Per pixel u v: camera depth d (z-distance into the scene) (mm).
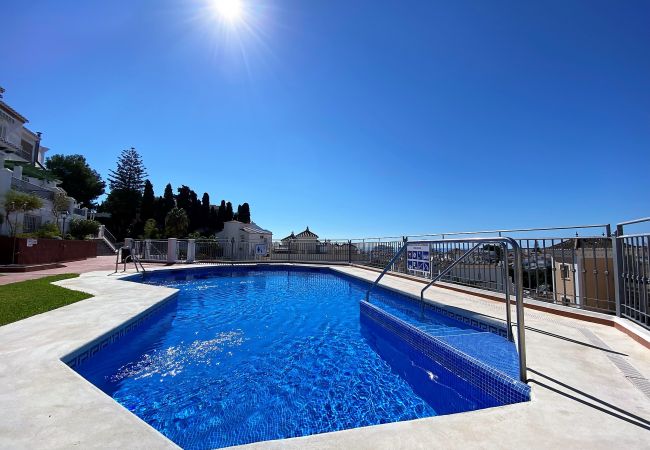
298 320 6715
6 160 19500
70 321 4590
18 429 1910
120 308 5512
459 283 7766
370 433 1896
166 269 13234
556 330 4289
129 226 40031
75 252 18703
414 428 1962
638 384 2617
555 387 2570
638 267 3990
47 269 13312
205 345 5055
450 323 5680
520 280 2820
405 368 4273
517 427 1977
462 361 3480
